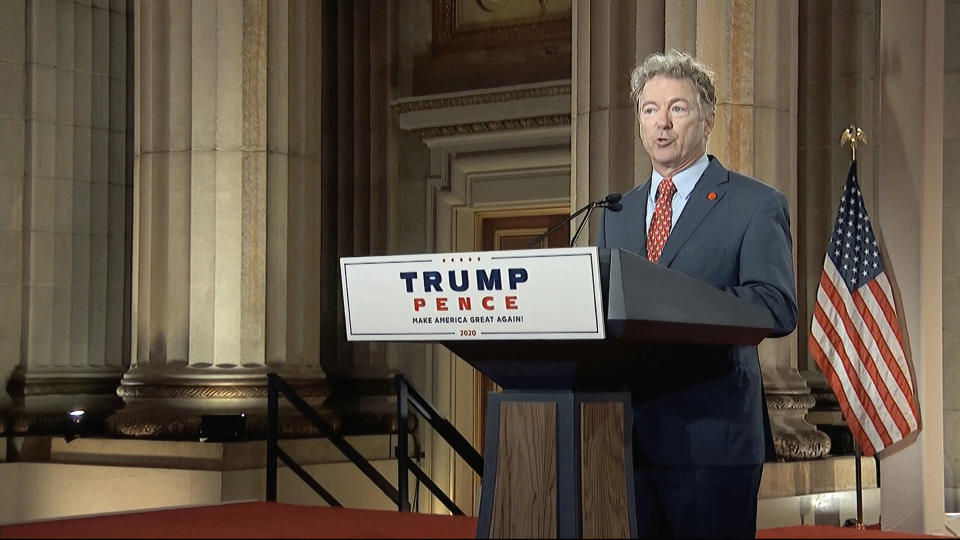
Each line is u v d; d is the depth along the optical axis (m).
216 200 8.99
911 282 6.46
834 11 9.01
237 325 8.94
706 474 3.02
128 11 10.81
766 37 7.47
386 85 11.01
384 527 3.43
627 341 2.63
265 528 3.37
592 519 2.74
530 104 10.15
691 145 3.17
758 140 7.40
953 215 8.68
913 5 6.25
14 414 9.84
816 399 8.84
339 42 11.20
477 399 10.84
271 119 9.12
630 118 7.57
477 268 2.64
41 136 10.20
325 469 9.09
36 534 3.17
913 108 6.33
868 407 6.59
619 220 3.31
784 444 7.33
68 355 10.30
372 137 11.05
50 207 10.24
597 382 2.86
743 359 3.08
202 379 8.86
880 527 7.03
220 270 8.95
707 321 2.69
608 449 2.80
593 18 7.79
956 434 8.59
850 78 8.94
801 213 9.03
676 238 3.13
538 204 10.33
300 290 9.27
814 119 9.05
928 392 6.44
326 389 9.34
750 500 3.05
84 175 10.47
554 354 2.72
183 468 8.51
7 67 10.07
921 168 6.32
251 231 9.00
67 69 10.38
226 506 4.05
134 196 9.39
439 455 10.60
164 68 9.17
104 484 8.83
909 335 6.48
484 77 10.58
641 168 7.48
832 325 6.80
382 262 2.77
